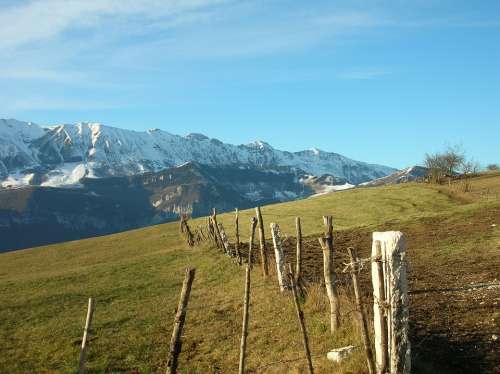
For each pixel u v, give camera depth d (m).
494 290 22.17
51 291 33.66
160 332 21.77
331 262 17.08
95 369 17.95
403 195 84.12
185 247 51.94
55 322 24.94
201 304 25.11
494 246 33.56
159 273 37.06
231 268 32.31
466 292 22.38
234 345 18.61
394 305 12.75
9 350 21.14
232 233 60.59
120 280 35.69
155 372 17.47
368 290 22.89
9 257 66.69
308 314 19.16
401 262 12.82
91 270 41.50
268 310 21.19
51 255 63.66
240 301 23.88
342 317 17.03
